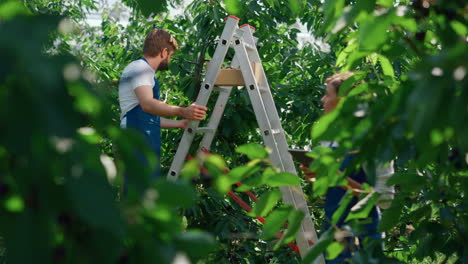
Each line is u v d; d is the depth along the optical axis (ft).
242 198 13.01
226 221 12.00
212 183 3.28
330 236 4.06
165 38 11.37
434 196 4.84
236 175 3.66
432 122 2.28
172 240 2.10
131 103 10.91
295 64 15.76
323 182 3.84
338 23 3.72
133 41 16.28
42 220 1.71
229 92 12.34
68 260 1.79
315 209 12.07
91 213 1.71
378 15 3.21
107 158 1.95
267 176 3.75
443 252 5.33
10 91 1.59
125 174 1.93
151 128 11.03
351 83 4.75
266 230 3.90
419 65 2.39
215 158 3.21
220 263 10.93
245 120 13.80
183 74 13.96
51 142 1.69
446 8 3.74
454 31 3.83
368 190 4.70
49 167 1.71
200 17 14.32
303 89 14.76
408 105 2.25
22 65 1.56
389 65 4.94
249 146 3.68
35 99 1.59
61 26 1.69
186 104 14.85
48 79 1.59
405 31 4.58
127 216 1.99
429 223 5.34
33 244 1.70
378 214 7.69
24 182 1.70
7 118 1.59
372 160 3.57
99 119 1.88
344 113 3.54
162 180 2.10
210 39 14.37
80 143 1.78
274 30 15.17
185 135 11.77
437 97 2.20
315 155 4.03
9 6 1.73
